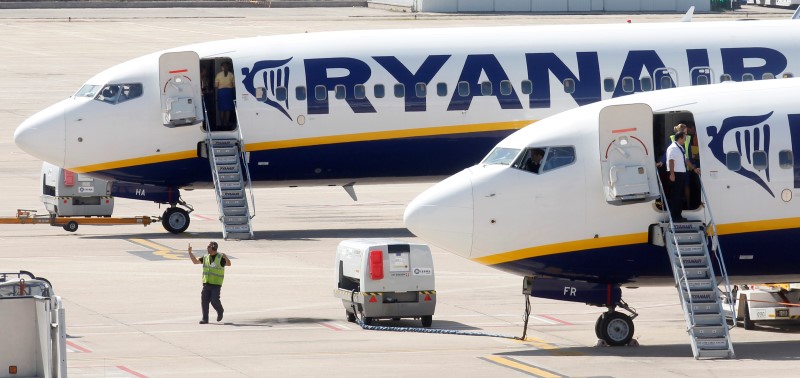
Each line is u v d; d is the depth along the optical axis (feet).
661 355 394.52
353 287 461.78
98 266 568.00
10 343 324.39
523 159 406.21
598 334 413.18
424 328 444.55
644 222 402.93
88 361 386.93
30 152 652.07
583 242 403.13
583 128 406.62
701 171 406.62
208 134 648.79
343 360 388.37
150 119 648.38
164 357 393.50
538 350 404.77
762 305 439.22
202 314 458.09
